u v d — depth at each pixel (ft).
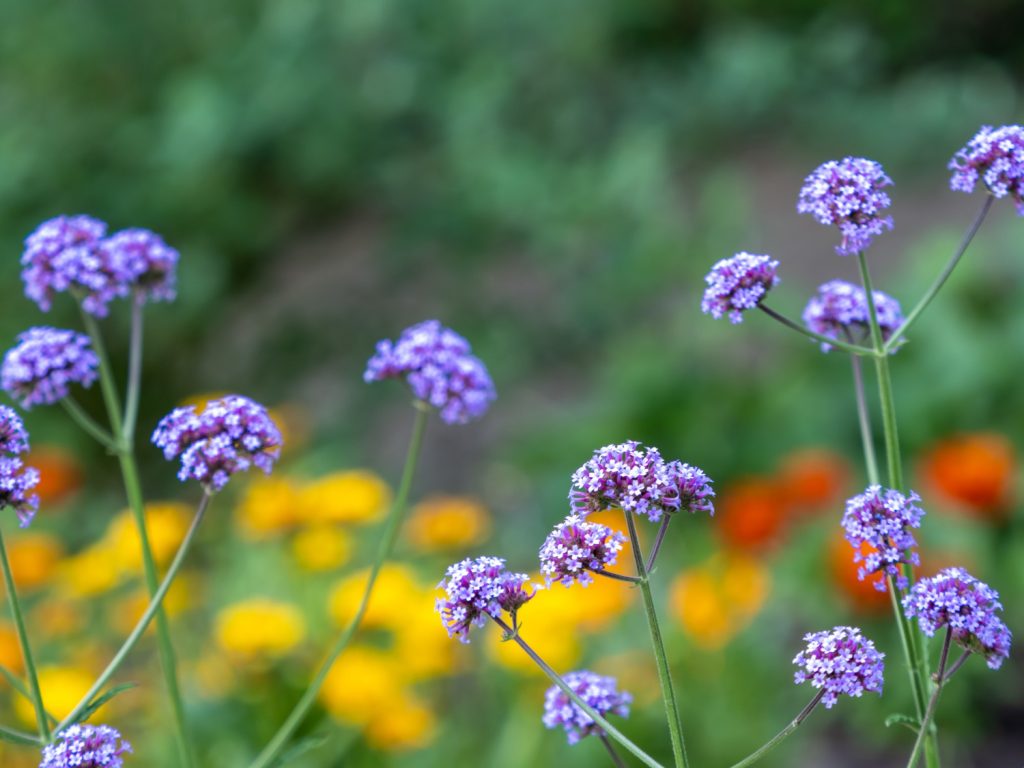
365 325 9.50
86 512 8.25
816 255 11.05
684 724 5.45
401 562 6.10
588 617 5.18
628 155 9.45
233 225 10.25
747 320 8.35
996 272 7.68
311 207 11.14
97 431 4.07
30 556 5.77
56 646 5.76
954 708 5.63
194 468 3.76
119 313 9.69
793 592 5.92
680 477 3.50
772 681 5.72
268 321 10.05
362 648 5.32
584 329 9.28
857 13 14.61
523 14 11.84
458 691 5.75
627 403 7.93
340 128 10.44
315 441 8.78
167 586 3.77
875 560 3.58
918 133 12.57
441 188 9.93
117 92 11.02
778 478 6.97
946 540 6.05
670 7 13.82
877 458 7.16
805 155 12.59
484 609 3.50
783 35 13.84
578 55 12.32
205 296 9.79
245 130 10.10
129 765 5.17
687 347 8.43
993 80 14.16
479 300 9.55
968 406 7.11
